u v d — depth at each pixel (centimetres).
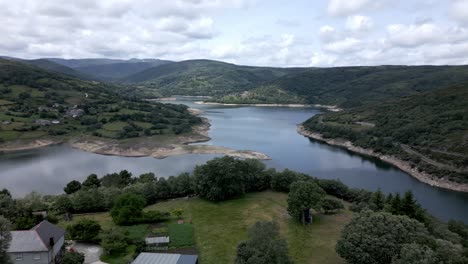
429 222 6388
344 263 5588
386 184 11906
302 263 5609
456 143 14312
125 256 5856
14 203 7638
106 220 7706
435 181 12150
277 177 9894
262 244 4575
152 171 13425
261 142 19250
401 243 4700
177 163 14662
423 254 4159
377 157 16088
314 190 7475
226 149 16925
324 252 6006
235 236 6781
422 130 16788
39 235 5344
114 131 19725
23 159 15338
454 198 10625
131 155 16238
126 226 7281
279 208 8419
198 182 9288
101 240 6284
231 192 9131
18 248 5144
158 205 8975
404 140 16650
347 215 7906
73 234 6338
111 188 8906
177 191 9569
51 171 13388
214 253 6050
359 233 4981
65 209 8081
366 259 4712
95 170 13612
